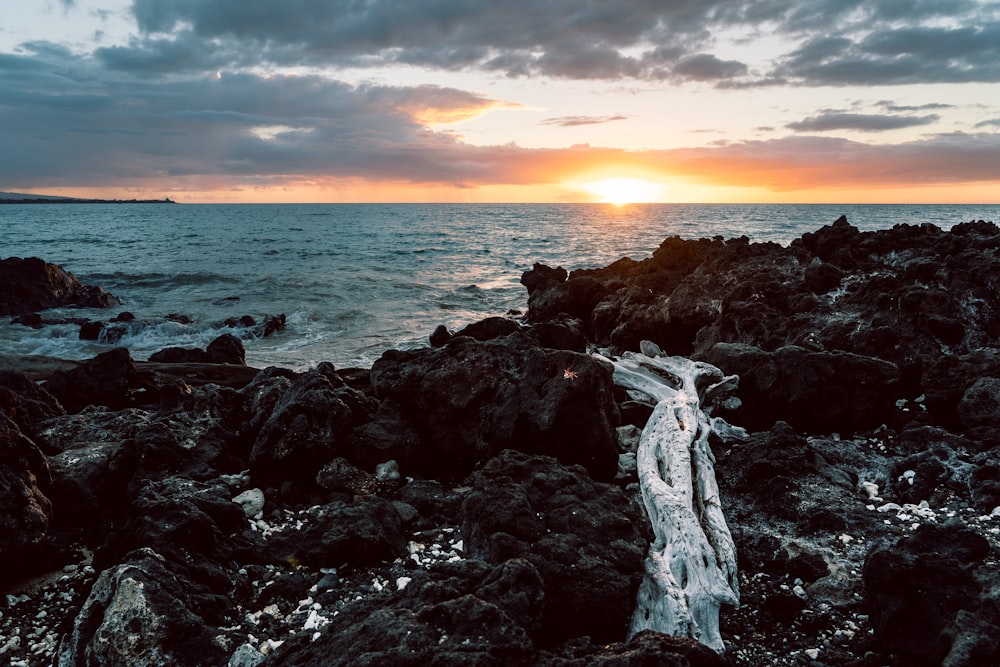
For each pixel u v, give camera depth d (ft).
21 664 17.07
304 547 21.75
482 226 340.80
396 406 30.50
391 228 324.19
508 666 12.64
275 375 35.42
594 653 14.84
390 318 83.20
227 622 18.02
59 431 28.53
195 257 160.04
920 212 513.04
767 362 34.65
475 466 29.25
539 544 18.26
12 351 67.51
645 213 574.15
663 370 39.24
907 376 36.35
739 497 25.22
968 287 43.45
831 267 50.19
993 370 32.17
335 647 13.33
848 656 16.87
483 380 29.99
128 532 20.77
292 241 223.71
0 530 20.04
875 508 24.34
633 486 27.30
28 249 182.09
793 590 19.93
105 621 15.99
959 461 25.96
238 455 29.19
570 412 27.58
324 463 27.48
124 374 37.45
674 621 16.48
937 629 16.05
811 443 30.07
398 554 21.79
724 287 55.26
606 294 70.69
